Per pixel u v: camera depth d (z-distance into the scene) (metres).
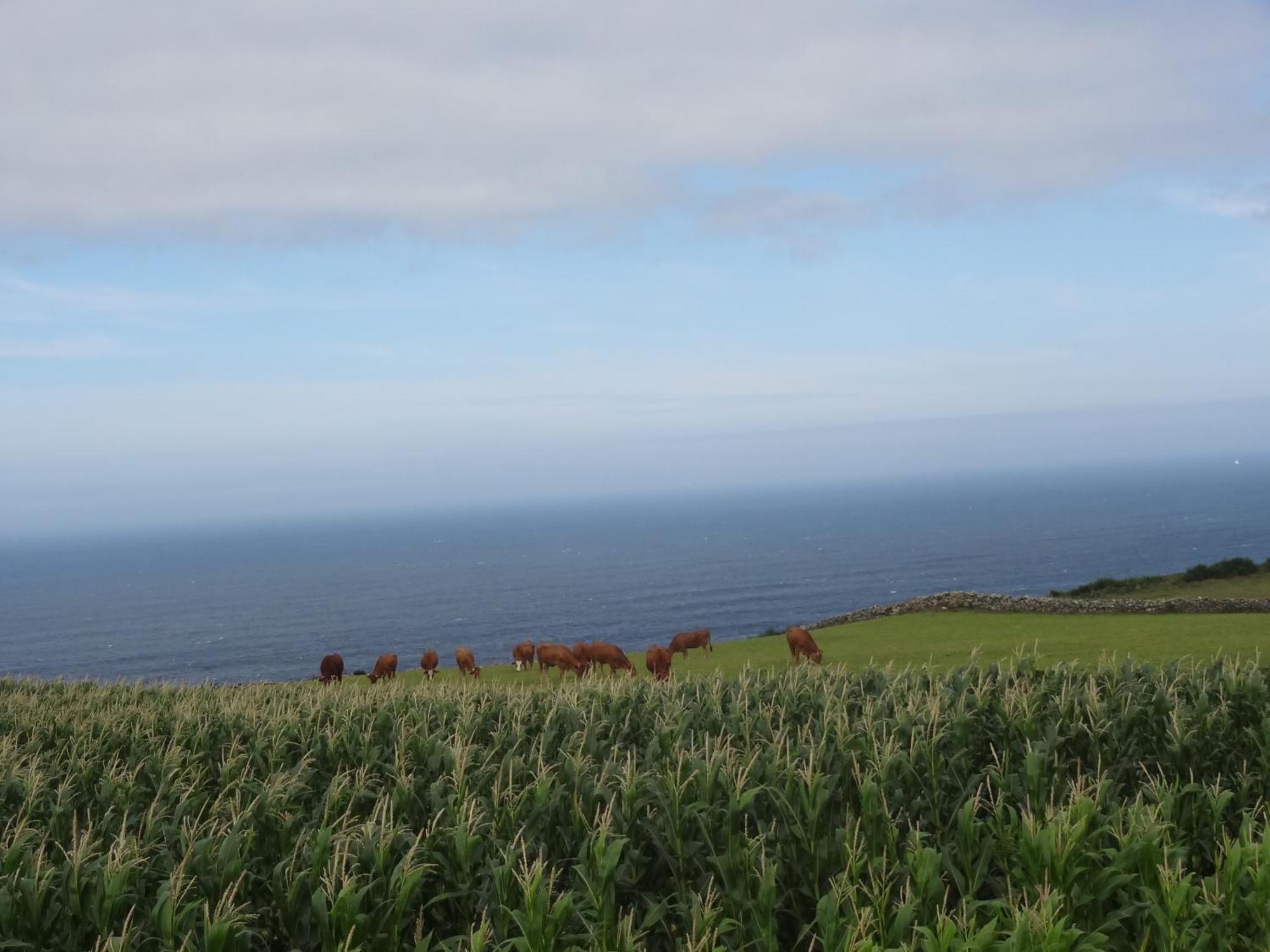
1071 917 7.12
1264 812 9.10
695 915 6.78
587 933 7.27
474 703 14.98
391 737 12.82
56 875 7.83
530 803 9.28
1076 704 11.09
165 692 21.72
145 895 8.10
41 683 26.33
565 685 16.95
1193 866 8.56
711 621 139.50
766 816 8.89
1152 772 10.38
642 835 8.68
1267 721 10.13
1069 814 7.64
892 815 9.09
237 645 143.62
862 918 6.59
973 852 8.08
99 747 13.55
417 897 7.74
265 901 8.14
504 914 7.27
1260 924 6.73
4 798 10.71
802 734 11.29
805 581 189.00
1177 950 6.66
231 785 11.06
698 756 9.38
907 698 12.27
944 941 6.24
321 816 9.79
